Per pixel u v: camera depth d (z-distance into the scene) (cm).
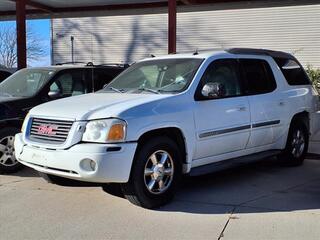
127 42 2934
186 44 2783
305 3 1595
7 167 767
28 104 792
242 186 705
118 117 555
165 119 593
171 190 605
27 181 726
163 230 512
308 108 853
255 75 754
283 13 2595
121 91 687
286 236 495
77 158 550
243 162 704
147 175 580
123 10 1788
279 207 598
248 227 522
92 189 675
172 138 625
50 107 619
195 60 689
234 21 2686
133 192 573
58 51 3089
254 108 723
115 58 2966
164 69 696
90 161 547
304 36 2569
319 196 651
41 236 494
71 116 573
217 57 697
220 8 1692
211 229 516
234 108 688
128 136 555
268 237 492
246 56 749
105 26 2977
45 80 839
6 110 768
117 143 550
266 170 816
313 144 1063
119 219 548
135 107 576
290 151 823
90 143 554
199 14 2745
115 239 486
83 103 612
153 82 689
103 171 543
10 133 767
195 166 648
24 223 534
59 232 506
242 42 2680
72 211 577
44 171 592
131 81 717
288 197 645
